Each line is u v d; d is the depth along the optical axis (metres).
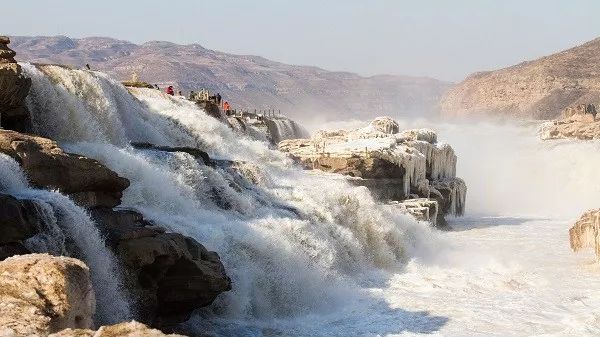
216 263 21.52
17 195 18.09
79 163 20.66
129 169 25.94
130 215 21.64
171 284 20.42
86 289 12.42
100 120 31.64
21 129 25.77
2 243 16.42
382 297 28.27
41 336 10.91
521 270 35.06
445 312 26.05
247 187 33.62
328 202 34.62
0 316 11.41
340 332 23.47
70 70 31.36
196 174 29.53
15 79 24.23
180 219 25.22
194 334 21.50
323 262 29.20
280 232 28.19
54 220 17.69
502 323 24.72
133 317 19.31
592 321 24.80
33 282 12.02
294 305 26.05
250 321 23.95
